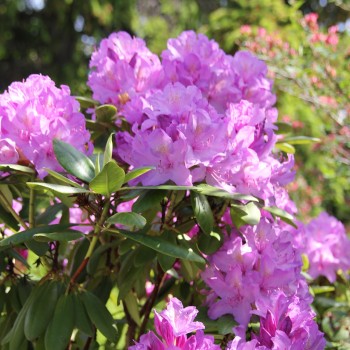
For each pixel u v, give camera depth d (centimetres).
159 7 496
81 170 88
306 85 184
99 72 112
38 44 496
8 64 498
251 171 96
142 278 115
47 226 92
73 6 478
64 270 119
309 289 121
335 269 135
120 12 477
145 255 100
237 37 271
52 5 482
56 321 97
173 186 87
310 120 253
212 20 293
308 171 268
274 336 85
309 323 88
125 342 122
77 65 489
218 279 99
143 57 110
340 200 271
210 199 100
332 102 183
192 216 102
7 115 92
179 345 79
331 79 180
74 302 100
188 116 91
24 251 127
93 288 111
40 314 98
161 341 80
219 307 99
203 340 80
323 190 269
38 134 91
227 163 92
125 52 113
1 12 480
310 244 135
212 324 98
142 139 91
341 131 185
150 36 439
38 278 124
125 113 100
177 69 109
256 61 114
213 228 100
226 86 110
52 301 99
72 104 97
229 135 95
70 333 97
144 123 91
